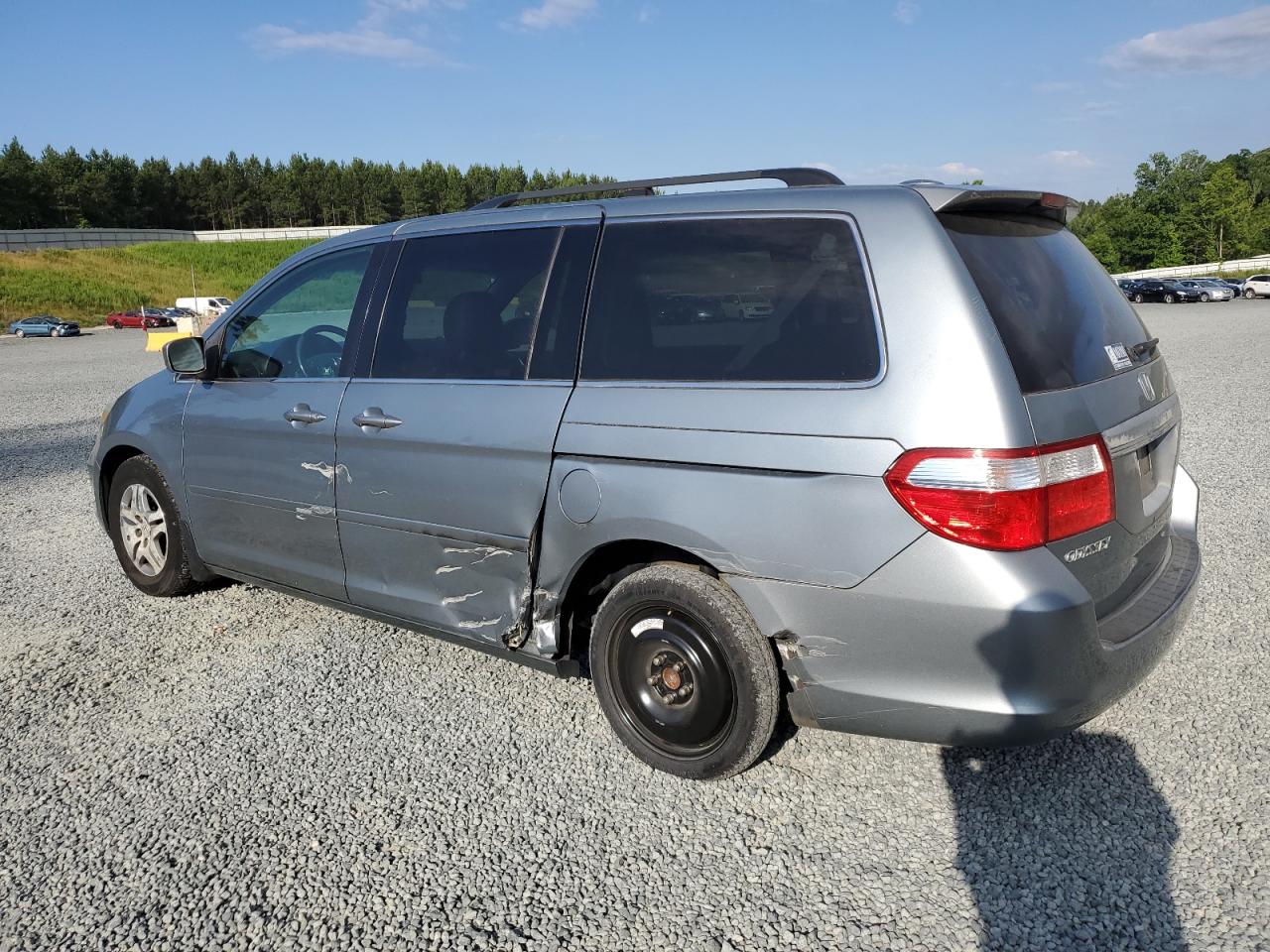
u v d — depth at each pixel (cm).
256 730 326
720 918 228
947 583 229
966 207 261
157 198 13775
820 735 314
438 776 295
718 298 273
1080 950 214
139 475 449
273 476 381
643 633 286
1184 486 344
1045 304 259
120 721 335
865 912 229
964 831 260
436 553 331
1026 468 224
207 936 225
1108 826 260
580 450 286
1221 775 283
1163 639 260
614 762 302
